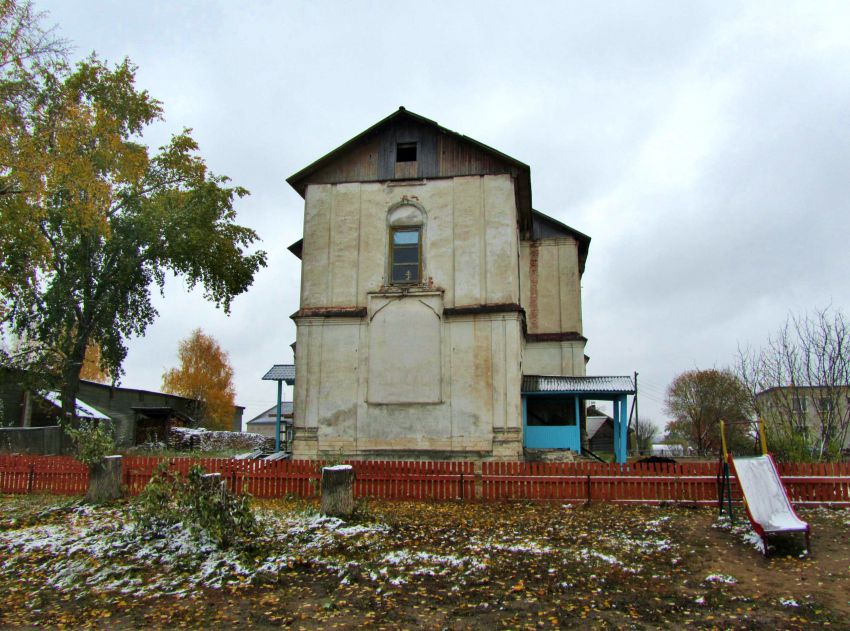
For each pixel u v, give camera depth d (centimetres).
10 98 1858
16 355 2962
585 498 1334
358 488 1409
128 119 3034
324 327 1891
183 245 2922
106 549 899
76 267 2869
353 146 2003
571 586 750
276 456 2188
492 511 1232
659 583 764
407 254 1927
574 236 2614
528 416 2111
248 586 751
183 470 1452
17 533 1030
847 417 1961
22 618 664
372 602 696
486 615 657
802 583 761
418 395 1811
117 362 3119
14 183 1906
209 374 5997
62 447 2894
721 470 1142
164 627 634
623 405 2020
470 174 1933
